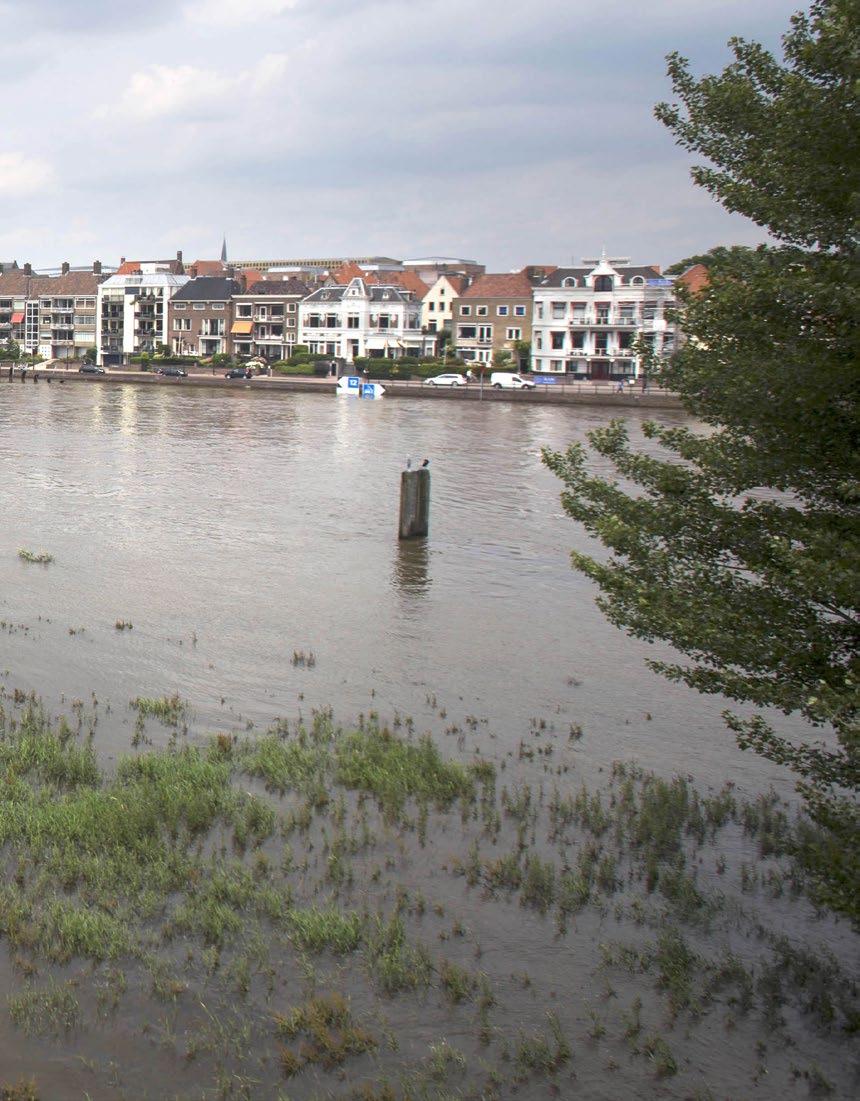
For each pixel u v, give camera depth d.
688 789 14.82
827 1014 10.00
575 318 117.38
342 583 26.45
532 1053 9.41
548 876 12.09
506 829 13.36
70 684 18.11
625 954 10.82
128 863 11.94
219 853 12.41
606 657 20.95
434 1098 8.94
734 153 11.38
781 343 10.70
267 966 10.43
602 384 107.31
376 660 20.28
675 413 85.25
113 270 175.25
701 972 10.61
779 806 14.33
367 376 121.50
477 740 16.41
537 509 38.53
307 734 16.27
